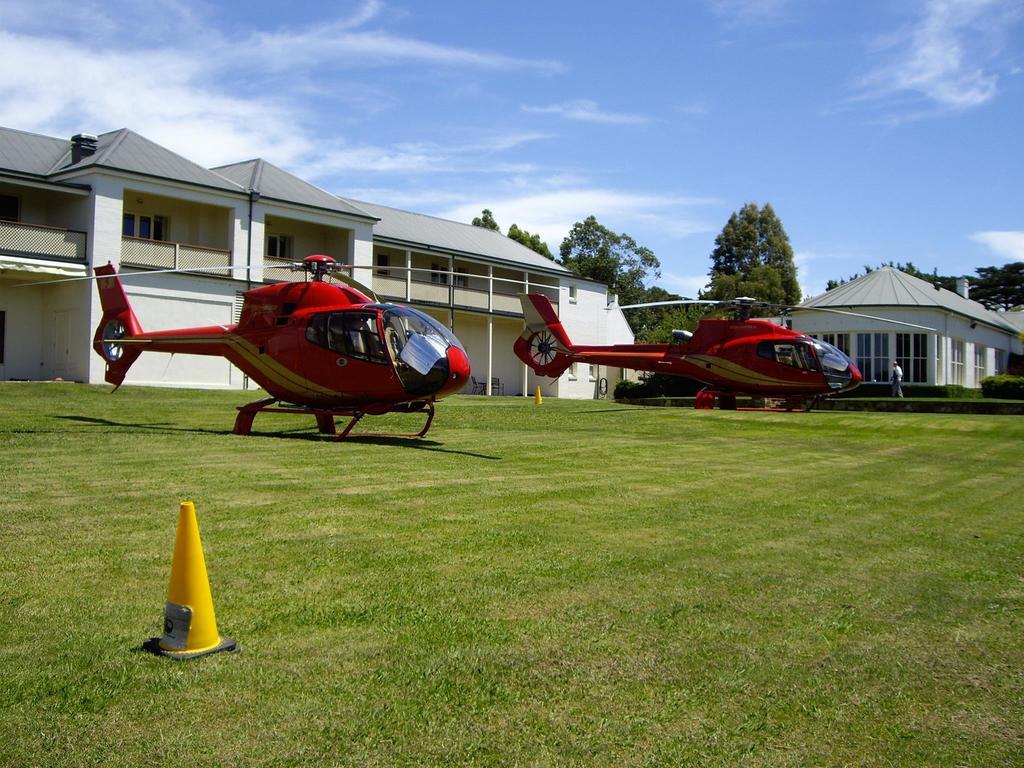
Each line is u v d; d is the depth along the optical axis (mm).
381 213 41719
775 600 5234
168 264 29672
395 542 6312
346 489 8445
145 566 5484
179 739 3295
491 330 41594
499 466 10609
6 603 4750
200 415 18031
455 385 13289
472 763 3186
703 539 6809
